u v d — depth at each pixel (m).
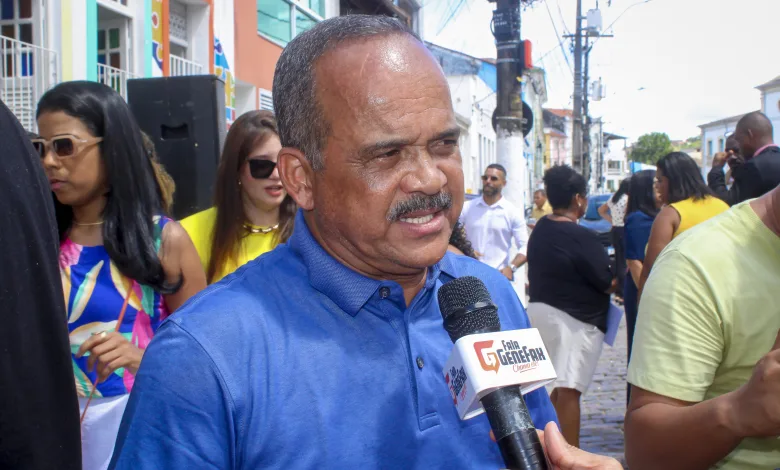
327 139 1.24
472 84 27.52
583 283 4.37
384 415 1.26
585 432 5.18
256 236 3.09
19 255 1.26
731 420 1.53
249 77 11.20
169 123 4.30
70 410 1.33
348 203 1.24
